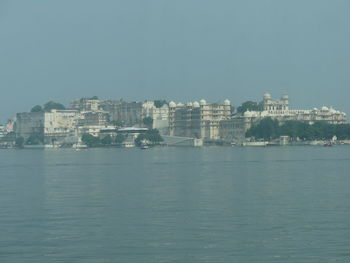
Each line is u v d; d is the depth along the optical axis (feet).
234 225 475.31
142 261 377.91
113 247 410.72
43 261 379.96
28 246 415.85
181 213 534.37
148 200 625.82
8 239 436.76
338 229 452.35
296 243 413.18
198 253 393.50
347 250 393.50
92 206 587.27
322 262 369.50
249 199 622.13
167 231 456.45
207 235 440.86
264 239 426.10
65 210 564.71
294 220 491.72
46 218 520.83
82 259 383.65
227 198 633.20
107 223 492.13
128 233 451.94
